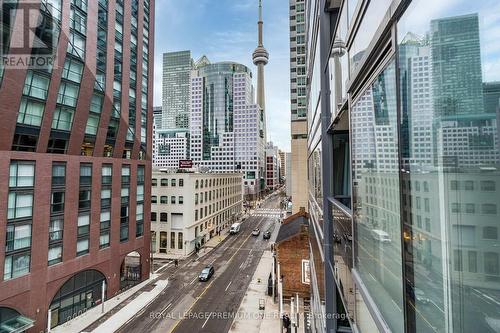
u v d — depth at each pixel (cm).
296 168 4197
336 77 587
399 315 244
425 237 196
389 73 257
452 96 161
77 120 2116
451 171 164
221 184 5634
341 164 739
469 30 148
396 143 244
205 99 13600
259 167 13238
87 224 2231
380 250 298
